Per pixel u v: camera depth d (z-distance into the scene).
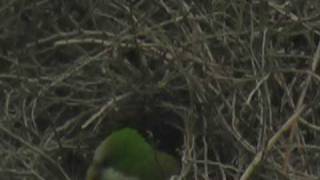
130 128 2.45
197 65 2.57
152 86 2.57
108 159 2.33
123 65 2.63
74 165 2.63
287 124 2.25
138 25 2.65
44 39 2.77
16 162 2.58
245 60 2.57
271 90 2.52
